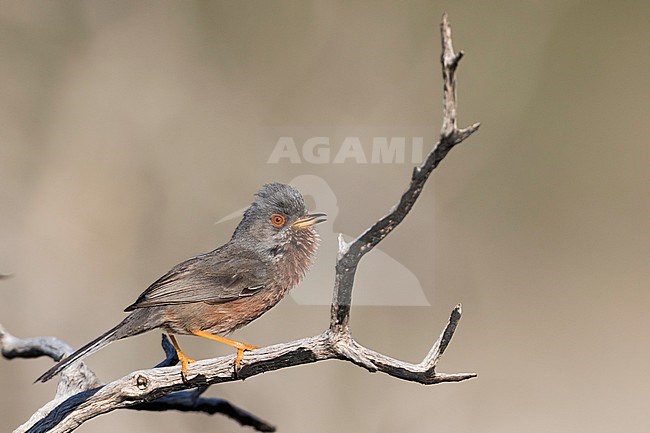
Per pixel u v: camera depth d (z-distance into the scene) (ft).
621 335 45.24
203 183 46.37
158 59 48.67
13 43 47.55
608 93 51.67
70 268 43.62
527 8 51.16
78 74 48.03
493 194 48.55
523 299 45.75
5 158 45.52
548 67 51.24
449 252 45.91
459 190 48.01
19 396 38.42
